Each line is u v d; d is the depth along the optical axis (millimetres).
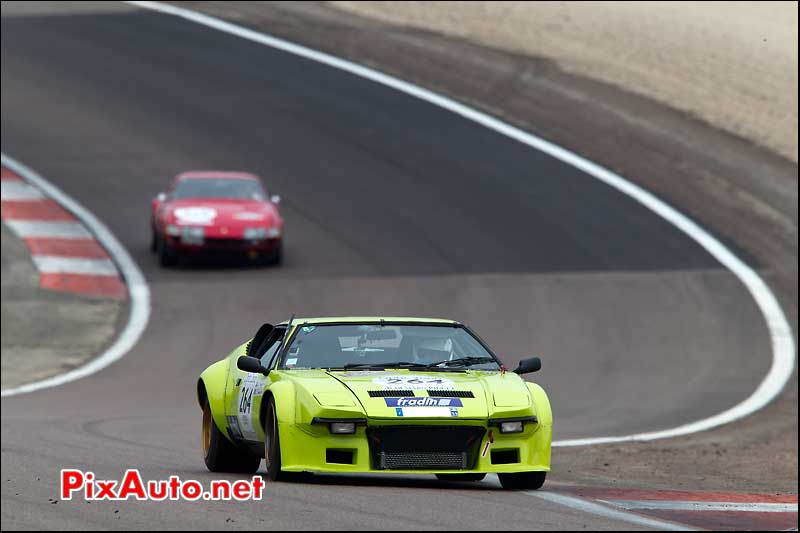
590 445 59406
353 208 126688
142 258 111562
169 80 168250
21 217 122875
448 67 174750
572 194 132625
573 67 175875
